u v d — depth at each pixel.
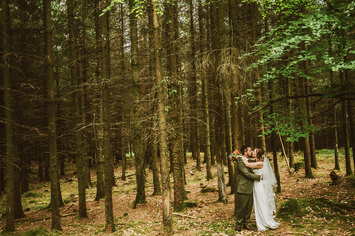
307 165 13.59
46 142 16.62
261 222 6.19
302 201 7.75
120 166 27.20
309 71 7.86
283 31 7.58
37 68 12.57
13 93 10.34
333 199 8.24
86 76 13.72
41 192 17.19
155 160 12.82
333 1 6.27
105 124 7.89
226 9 10.96
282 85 12.07
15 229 8.60
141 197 10.93
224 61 7.62
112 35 9.42
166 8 9.61
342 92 7.59
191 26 15.77
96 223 9.08
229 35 8.05
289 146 17.11
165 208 6.27
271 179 6.46
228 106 8.56
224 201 9.77
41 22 13.62
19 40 12.02
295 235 5.57
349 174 12.47
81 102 13.45
